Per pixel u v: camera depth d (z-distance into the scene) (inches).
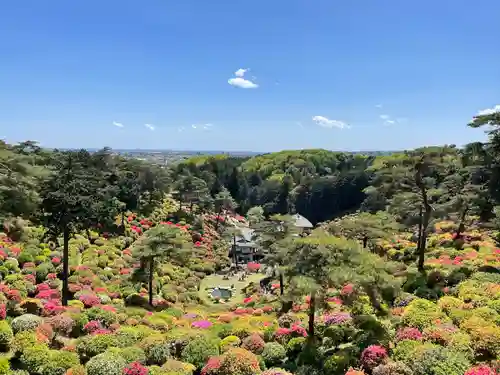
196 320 986.1
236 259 2586.1
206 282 2094.0
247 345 695.7
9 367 591.5
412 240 1568.7
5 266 1227.2
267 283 1813.5
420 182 1106.7
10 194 989.8
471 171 1048.2
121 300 1298.0
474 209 1242.6
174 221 2721.5
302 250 709.9
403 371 532.4
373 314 769.6
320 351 662.5
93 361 596.1
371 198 2507.4
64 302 1064.2
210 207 3289.9
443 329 630.5
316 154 5477.4
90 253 1674.5
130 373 573.6
